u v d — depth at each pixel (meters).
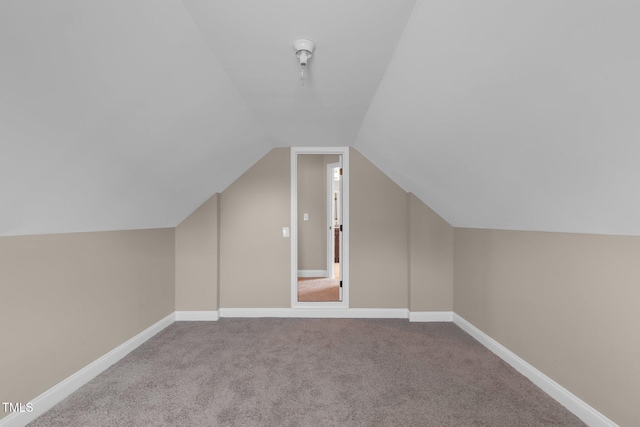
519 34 1.15
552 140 1.48
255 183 3.95
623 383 1.69
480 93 1.55
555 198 1.85
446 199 3.12
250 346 3.02
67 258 2.24
